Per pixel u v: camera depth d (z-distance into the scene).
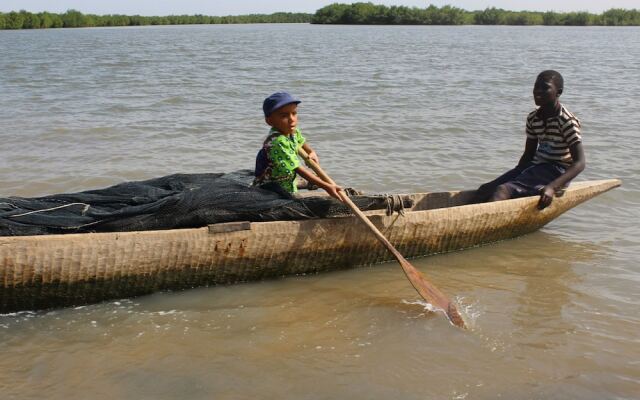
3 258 3.96
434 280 4.74
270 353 3.71
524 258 5.17
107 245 4.20
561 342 3.81
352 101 13.05
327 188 4.67
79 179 7.02
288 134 4.81
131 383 3.41
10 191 6.56
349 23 105.31
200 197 4.59
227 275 4.60
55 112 11.28
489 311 4.22
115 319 4.12
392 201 4.89
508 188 5.60
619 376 3.45
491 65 22.64
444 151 8.57
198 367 3.56
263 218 4.70
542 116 5.66
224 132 9.70
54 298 4.21
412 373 3.50
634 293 4.46
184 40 47.09
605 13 97.19
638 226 5.88
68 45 38.50
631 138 9.27
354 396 3.29
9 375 3.47
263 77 17.88
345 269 4.97
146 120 10.58
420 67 21.67
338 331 3.97
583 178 7.27
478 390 3.34
